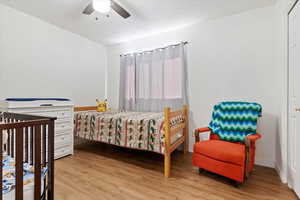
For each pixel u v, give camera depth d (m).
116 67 3.96
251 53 2.41
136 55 3.53
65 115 2.71
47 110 2.43
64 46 3.17
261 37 2.35
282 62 1.88
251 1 2.21
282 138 1.87
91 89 3.74
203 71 2.81
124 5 2.32
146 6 2.34
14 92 2.47
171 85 3.07
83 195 1.62
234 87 2.54
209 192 1.66
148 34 3.36
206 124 2.77
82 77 3.54
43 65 2.83
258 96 2.36
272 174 2.05
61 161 2.52
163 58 3.17
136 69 3.53
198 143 2.09
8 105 2.03
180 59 2.98
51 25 2.94
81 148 3.23
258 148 2.36
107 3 1.91
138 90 3.51
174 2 2.25
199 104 2.84
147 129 2.25
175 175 2.04
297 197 1.57
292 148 1.69
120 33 3.32
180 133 2.65
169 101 3.09
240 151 1.75
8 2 2.28
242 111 2.17
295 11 1.64
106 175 2.05
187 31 2.97
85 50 3.59
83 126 2.96
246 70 2.45
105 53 4.10
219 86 2.66
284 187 1.75
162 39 3.26
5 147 1.59
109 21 2.82
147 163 2.45
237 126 2.17
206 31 2.78
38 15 2.63
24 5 2.35
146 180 1.92
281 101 1.91
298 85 1.56
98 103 3.61
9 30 2.41
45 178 1.20
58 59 3.07
